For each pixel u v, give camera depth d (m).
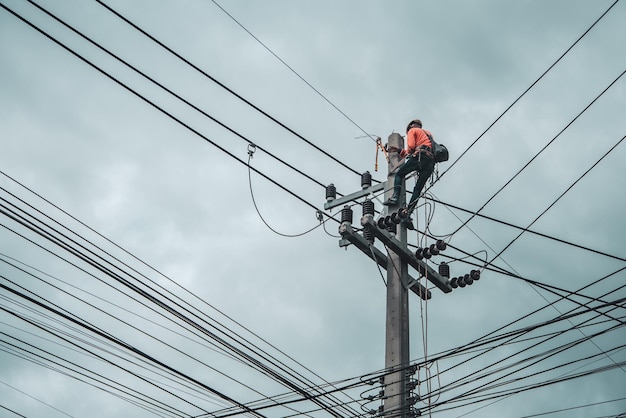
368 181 17.11
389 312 16.00
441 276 16.73
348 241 16.42
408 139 17.17
